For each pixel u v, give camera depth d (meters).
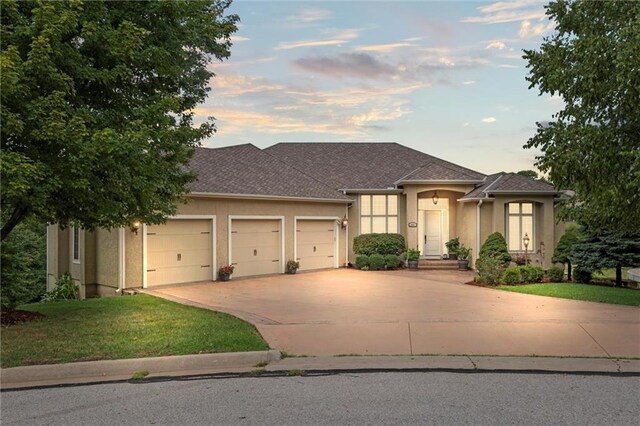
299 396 5.47
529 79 9.72
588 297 12.48
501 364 6.68
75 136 7.37
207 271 16.27
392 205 22.14
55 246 18.14
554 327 8.81
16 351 6.91
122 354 6.79
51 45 7.46
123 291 14.30
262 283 15.85
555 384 5.87
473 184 20.95
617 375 6.23
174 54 9.66
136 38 8.23
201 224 16.16
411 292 13.67
